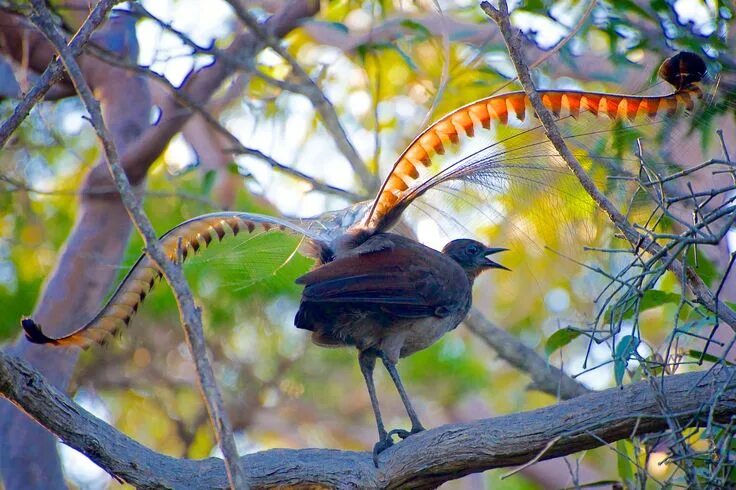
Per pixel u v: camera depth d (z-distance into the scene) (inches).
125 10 555.5
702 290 318.7
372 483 343.6
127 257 629.3
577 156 368.5
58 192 559.5
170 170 692.1
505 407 837.2
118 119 629.0
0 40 586.9
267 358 769.6
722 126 443.8
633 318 371.9
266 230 365.4
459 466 338.6
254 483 344.5
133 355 740.7
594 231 388.2
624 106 343.6
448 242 458.0
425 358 783.1
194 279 660.1
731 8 465.7
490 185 384.5
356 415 819.4
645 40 497.0
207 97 623.2
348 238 400.5
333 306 389.4
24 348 567.2
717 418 316.2
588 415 326.0
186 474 343.9
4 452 562.9
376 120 586.9
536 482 749.9
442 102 629.0
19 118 323.6
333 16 637.9
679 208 407.2
